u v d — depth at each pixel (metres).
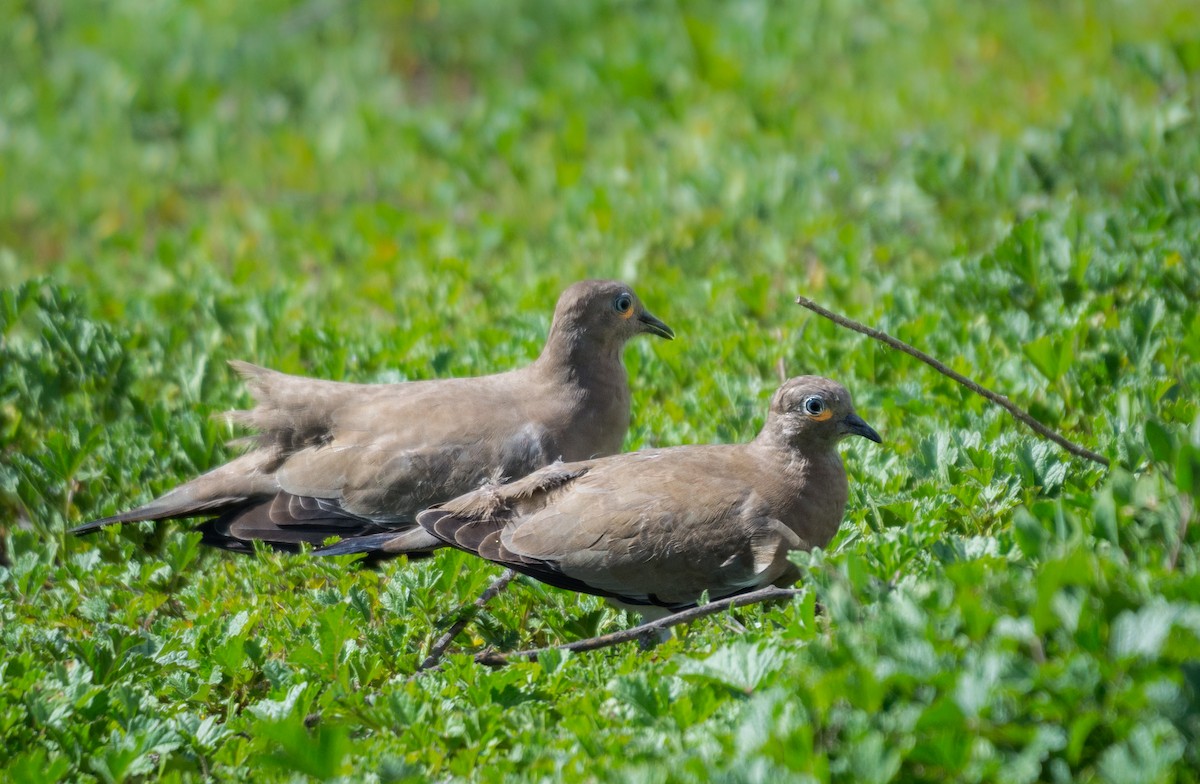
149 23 28.36
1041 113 19.98
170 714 8.57
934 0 25.80
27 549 11.37
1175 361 11.23
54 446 11.98
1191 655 6.35
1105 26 23.23
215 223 21.56
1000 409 11.26
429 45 28.00
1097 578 6.62
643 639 8.81
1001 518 9.40
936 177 17.28
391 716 7.98
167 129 26.02
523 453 11.50
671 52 24.69
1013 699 6.38
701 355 13.70
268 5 29.48
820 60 24.36
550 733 7.62
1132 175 16.48
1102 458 9.46
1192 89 18.80
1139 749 5.94
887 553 8.02
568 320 11.84
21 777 7.54
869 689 6.43
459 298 16.22
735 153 19.86
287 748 7.05
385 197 22.14
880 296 14.54
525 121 23.25
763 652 7.18
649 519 9.44
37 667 8.79
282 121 26.12
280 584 10.70
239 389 13.82
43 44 29.11
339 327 15.47
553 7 27.81
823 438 9.66
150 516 11.46
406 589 9.48
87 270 18.64
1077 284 13.05
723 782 6.28
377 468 11.42
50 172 24.44
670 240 17.11
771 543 9.37
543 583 9.88
